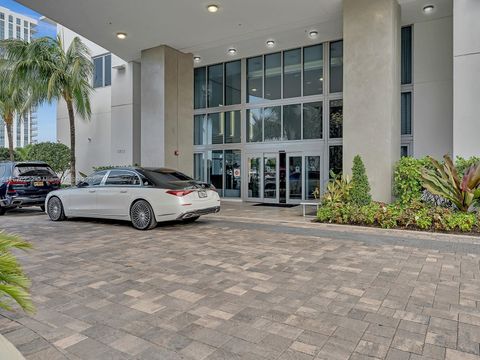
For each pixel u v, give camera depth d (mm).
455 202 7926
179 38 12992
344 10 9844
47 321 3465
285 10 10758
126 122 15953
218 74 16266
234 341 3047
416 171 8602
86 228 8547
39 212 12445
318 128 13742
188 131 14508
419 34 11180
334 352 2854
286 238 7184
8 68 14758
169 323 3398
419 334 3143
